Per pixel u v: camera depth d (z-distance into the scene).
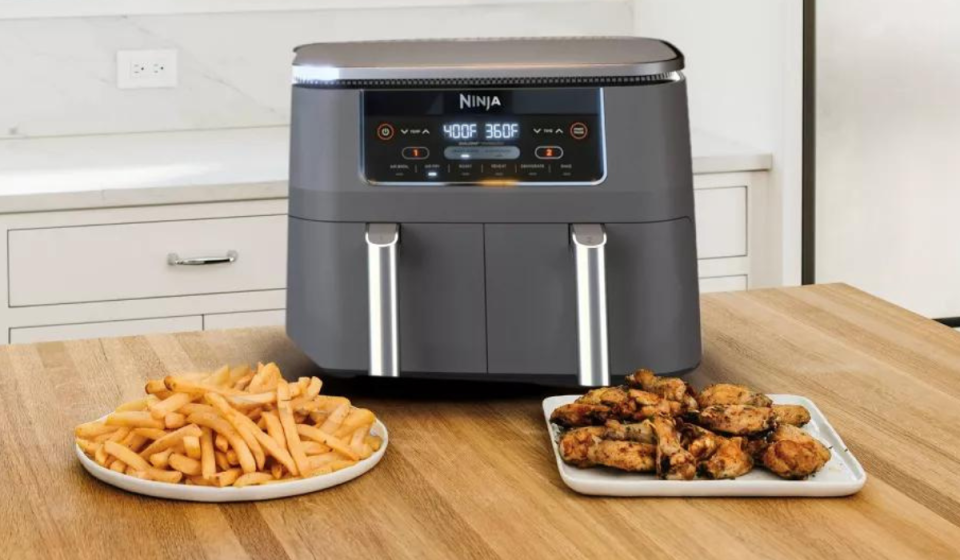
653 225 1.51
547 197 1.51
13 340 2.87
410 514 1.23
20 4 3.33
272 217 2.96
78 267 2.87
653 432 1.29
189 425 1.29
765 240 3.19
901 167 3.10
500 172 1.52
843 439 1.41
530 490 1.28
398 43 1.60
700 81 3.46
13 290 2.84
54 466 1.36
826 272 3.14
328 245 1.54
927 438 1.41
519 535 1.18
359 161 1.52
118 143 3.36
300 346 1.59
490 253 1.53
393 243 1.49
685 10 3.50
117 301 2.90
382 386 1.60
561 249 1.52
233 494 1.25
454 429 1.46
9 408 1.53
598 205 1.51
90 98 3.44
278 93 3.57
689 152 1.54
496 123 1.51
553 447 1.37
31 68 3.38
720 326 1.83
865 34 3.02
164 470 1.29
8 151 3.25
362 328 1.55
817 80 3.03
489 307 1.54
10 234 2.80
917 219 3.13
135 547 1.17
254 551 1.16
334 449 1.32
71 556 1.15
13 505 1.26
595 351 1.45
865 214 3.12
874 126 3.08
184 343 1.79
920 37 3.04
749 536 1.17
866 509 1.22
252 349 1.76
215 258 2.93
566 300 1.53
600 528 1.19
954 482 1.29
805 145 3.08
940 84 3.06
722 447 1.28
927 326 1.82
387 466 1.35
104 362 1.71
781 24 3.04
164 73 3.48
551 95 1.50
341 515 1.23
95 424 1.35
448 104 1.51
